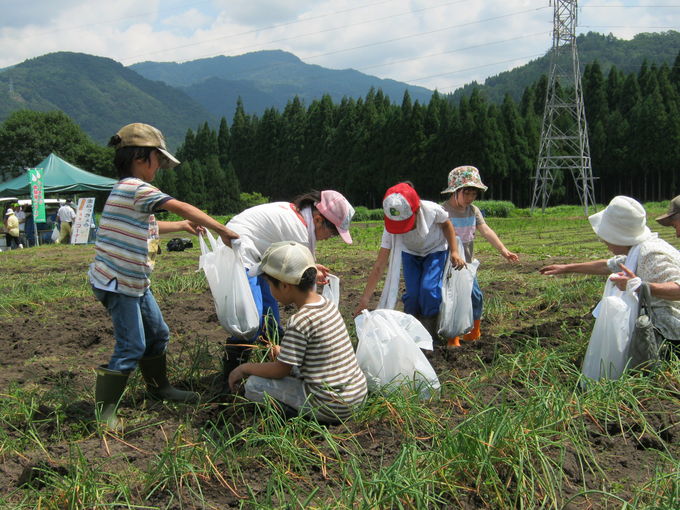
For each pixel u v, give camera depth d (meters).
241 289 4.23
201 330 6.70
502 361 4.75
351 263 12.98
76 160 78.38
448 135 66.31
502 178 64.12
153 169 3.98
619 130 65.69
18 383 4.86
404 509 2.77
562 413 3.51
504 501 2.89
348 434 3.55
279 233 4.43
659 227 20.64
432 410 3.82
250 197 76.88
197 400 4.33
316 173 83.44
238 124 94.19
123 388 3.95
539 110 78.94
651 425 3.59
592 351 4.30
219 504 2.93
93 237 22.58
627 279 4.38
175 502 2.93
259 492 3.01
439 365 4.98
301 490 3.01
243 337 4.33
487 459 2.96
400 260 5.27
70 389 4.52
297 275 3.67
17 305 8.66
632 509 2.69
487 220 35.09
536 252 14.21
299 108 88.62
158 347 4.27
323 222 4.50
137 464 3.33
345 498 2.81
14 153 76.75
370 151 75.75
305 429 3.59
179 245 17.41
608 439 3.47
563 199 67.75
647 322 4.14
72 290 9.97
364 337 4.12
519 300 7.97
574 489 3.00
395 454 3.31
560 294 7.75
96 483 2.99
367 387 3.99
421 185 68.81
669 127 62.72
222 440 3.34
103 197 59.03
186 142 97.38
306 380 3.75
